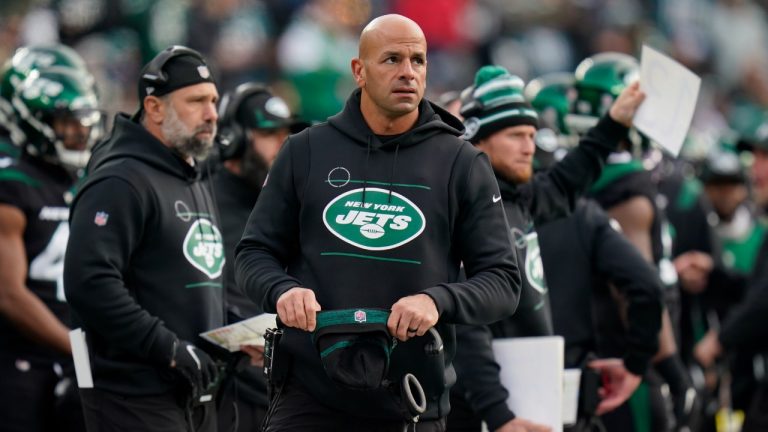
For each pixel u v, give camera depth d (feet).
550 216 66.54
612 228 70.85
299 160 50.70
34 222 73.46
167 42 151.74
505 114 63.21
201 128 61.62
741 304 85.51
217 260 62.69
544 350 61.67
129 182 59.36
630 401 74.59
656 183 87.66
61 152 74.08
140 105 62.80
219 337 60.23
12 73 74.54
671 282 80.74
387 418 49.52
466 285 48.14
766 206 103.35
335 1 161.89
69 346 72.64
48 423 74.13
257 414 71.67
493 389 61.00
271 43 161.38
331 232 49.37
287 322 46.62
